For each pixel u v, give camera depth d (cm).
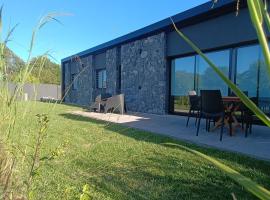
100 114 1012
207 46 920
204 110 579
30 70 206
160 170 333
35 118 208
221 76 73
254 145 475
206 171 326
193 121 854
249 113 574
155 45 1145
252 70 798
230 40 833
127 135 577
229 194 260
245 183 70
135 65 1292
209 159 80
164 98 1100
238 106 573
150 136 568
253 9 66
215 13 870
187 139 531
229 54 870
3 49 199
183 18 948
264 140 523
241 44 823
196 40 962
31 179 196
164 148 450
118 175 314
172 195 262
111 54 1535
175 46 1055
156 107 1141
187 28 998
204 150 437
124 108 1130
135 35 1230
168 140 525
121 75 1423
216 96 544
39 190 241
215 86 916
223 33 857
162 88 1107
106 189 275
